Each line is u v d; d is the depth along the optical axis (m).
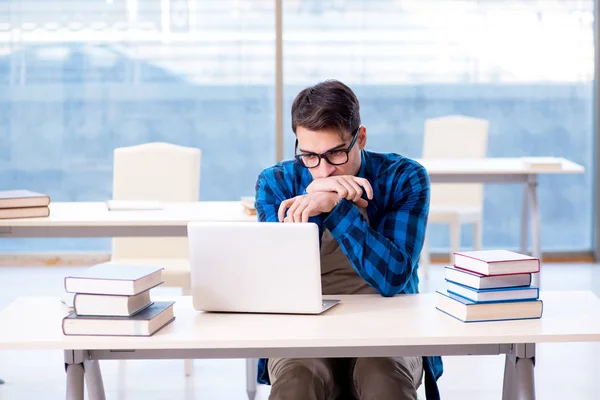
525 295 1.83
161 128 5.78
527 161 4.39
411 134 5.83
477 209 4.95
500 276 1.81
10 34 5.64
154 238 3.74
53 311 1.95
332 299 2.03
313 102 1.99
